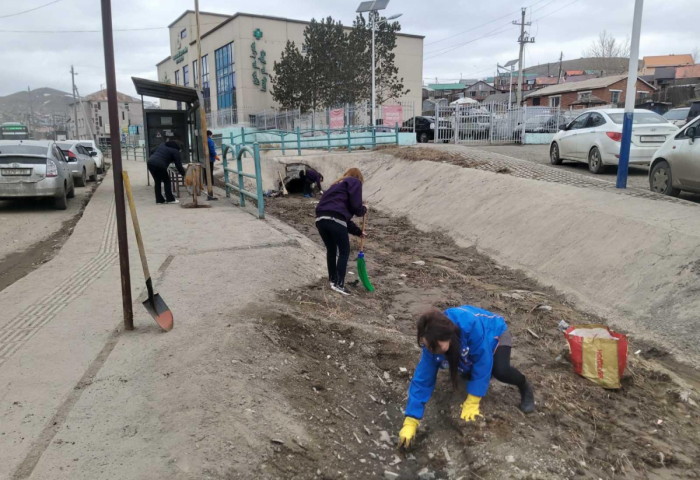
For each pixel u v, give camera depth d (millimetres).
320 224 5930
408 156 15070
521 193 9234
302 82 33312
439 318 3188
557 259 7074
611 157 11492
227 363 3867
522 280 7094
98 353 4141
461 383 4008
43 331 4586
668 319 5137
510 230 8445
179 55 49844
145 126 15172
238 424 3223
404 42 43125
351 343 4738
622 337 4227
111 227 9156
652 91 44125
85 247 7730
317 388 3965
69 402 3430
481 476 3100
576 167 13391
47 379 3740
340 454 3309
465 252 8625
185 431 3102
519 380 3705
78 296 5500
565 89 45500
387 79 35938
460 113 22688
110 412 3316
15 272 7164
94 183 18891
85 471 2791
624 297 5770
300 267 6664
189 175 11617
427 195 11898
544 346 4984
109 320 4828
